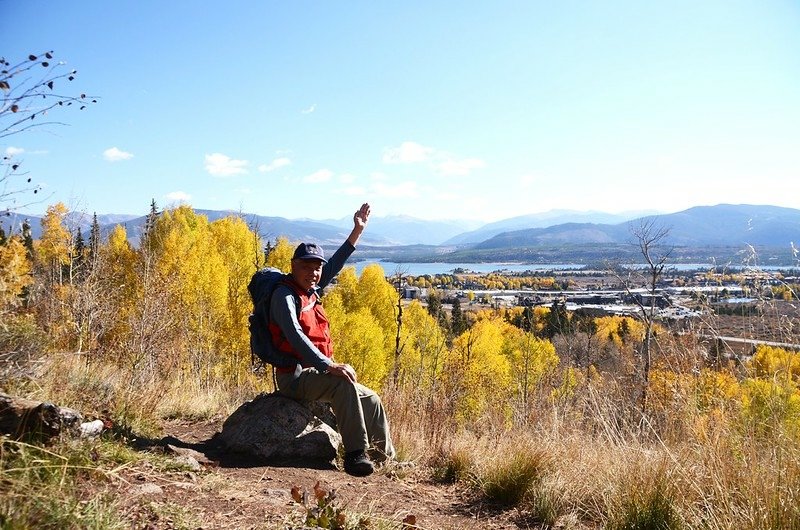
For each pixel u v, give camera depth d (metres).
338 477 4.00
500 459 4.34
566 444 4.44
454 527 3.34
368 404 4.42
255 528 2.60
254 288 4.42
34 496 2.17
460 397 6.46
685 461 3.54
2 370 3.63
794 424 3.25
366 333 26.61
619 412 4.54
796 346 3.40
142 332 6.28
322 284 4.76
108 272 9.18
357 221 4.98
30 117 2.53
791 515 2.81
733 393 3.69
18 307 4.29
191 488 3.05
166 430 4.99
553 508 3.67
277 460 4.14
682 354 4.11
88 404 4.21
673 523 3.19
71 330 6.63
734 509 2.99
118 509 2.46
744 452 3.33
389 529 2.90
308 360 4.10
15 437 2.72
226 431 4.43
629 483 3.54
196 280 20.67
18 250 4.11
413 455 4.94
